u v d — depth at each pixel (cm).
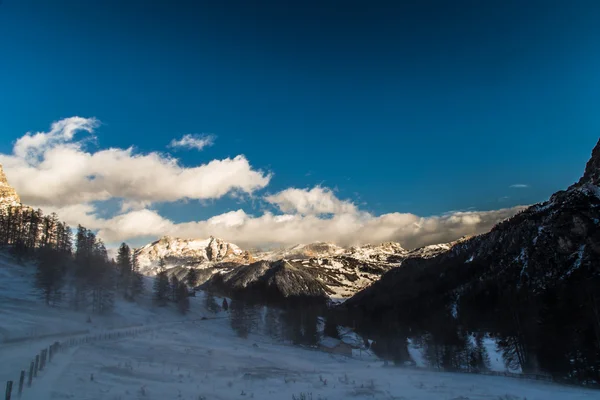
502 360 9200
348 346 11488
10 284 9844
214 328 11425
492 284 16462
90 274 10781
